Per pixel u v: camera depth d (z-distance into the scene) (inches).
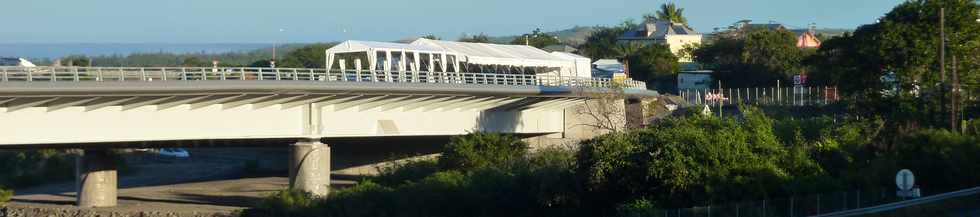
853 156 2309.3
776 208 1889.8
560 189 2063.2
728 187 1924.2
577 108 3454.7
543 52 3986.2
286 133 2529.5
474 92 2849.4
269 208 2437.3
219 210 2527.1
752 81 5206.7
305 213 2384.4
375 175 3331.7
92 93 1957.4
